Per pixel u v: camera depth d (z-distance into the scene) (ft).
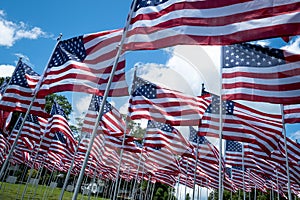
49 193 101.50
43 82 29.22
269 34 15.53
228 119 33.94
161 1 19.19
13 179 112.98
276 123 33.83
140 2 19.93
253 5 16.46
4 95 35.32
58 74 28.66
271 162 54.80
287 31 15.20
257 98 21.95
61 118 48.78
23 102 35.32
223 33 16.52
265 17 15.87
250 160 54.44
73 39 29.32
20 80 36.47
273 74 22.36
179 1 18.40
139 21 19.15
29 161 97.66
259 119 34.24
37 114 35.14
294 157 43.78
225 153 55.26
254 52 24.00
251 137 32.76
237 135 33.06
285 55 22.70
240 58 24.22
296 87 21.30
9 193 77.46
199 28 17.11
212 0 17.66
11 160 99.25
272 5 15.94
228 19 16.72
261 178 78.13
